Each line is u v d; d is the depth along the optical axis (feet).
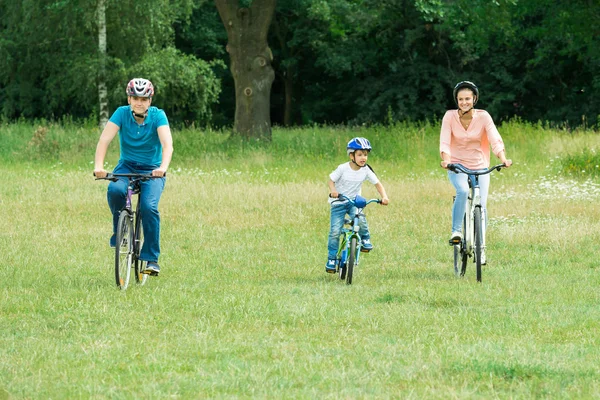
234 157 110.22
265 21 121.49
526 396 21.91
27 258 45.65
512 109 204.23
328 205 68.95
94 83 162.81
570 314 32.32
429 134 123.44
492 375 23.65
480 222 40.04
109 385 22.82
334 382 23.09
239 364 24.85
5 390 22.15
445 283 39.68
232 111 223.10
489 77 198.80
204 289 37.68
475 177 40.86
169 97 172.24
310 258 47.50
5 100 190.29
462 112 41.32
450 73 196.03
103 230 56.39
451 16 144.05
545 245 51.16
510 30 153.89
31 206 67.67
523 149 110.42
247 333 29.07
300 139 122.72
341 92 216.54
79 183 84.12
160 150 38.24
